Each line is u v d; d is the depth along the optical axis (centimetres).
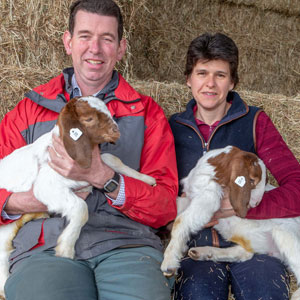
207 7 609
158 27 574
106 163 286
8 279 248
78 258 259
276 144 330
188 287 273
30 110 314
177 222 300
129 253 267
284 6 643
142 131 310
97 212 281
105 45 317
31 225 268
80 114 249
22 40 439
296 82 675
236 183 287
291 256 305
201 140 339
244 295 268
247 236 312
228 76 337
